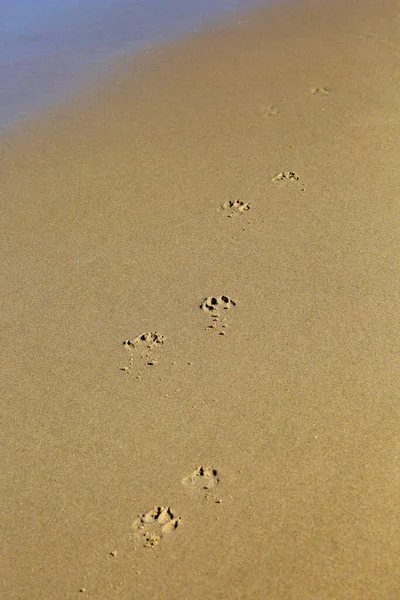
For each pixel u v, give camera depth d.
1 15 3.59
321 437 1.43
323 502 1.34
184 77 2.77
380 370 1.53
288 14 3.35
